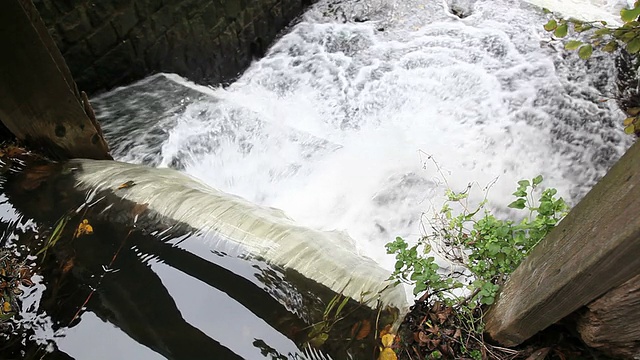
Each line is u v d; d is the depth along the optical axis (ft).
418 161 14.25
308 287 8.26
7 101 9.36
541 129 15.15
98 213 9.25
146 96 14.87
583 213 5.41
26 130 10.02
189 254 8.71
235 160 14.32
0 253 8.48
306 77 17.35
